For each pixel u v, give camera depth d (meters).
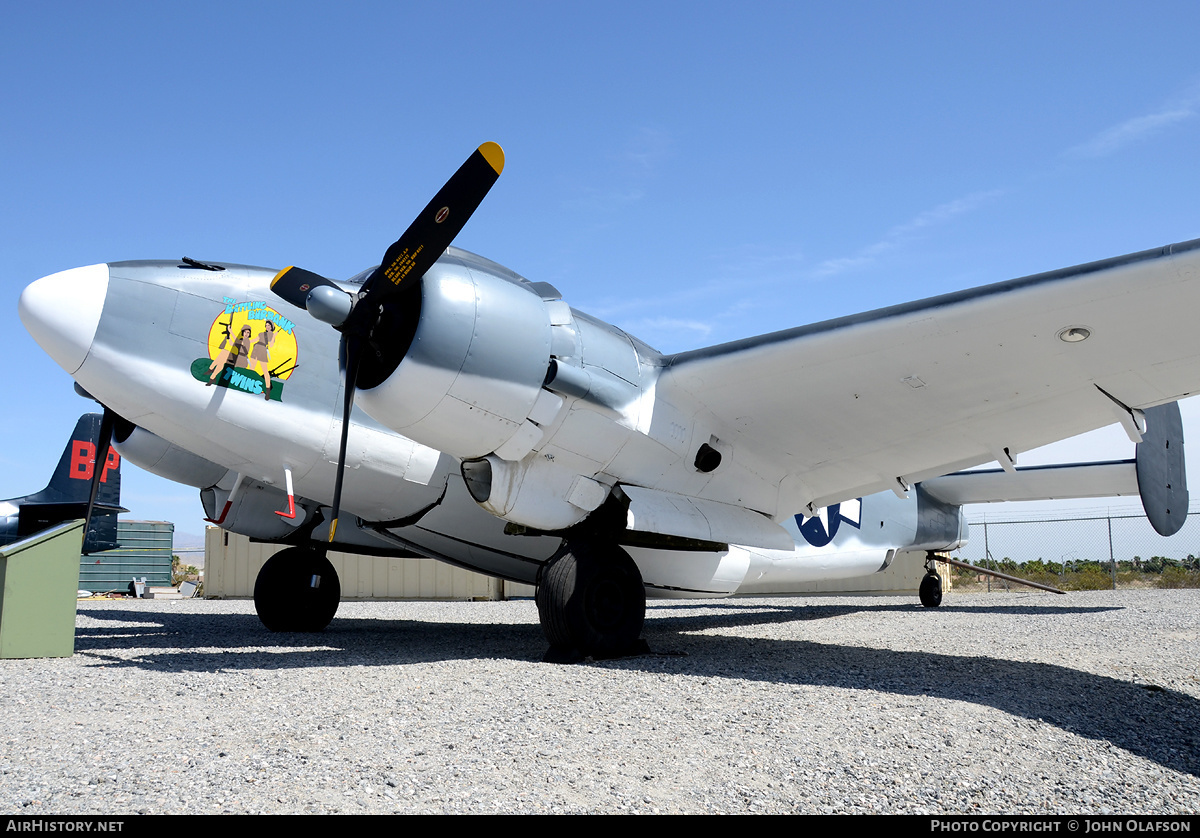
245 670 4.81
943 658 5.70
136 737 3.16
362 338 5.14
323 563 8.02
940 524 12.76
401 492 6.81
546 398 5.33
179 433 6.20
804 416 6.16
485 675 4.70
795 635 7.61
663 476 6.05
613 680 4.59
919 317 5.09
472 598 17.41
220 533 17.72
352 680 4.45
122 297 5.79
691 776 2.84
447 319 4.95
